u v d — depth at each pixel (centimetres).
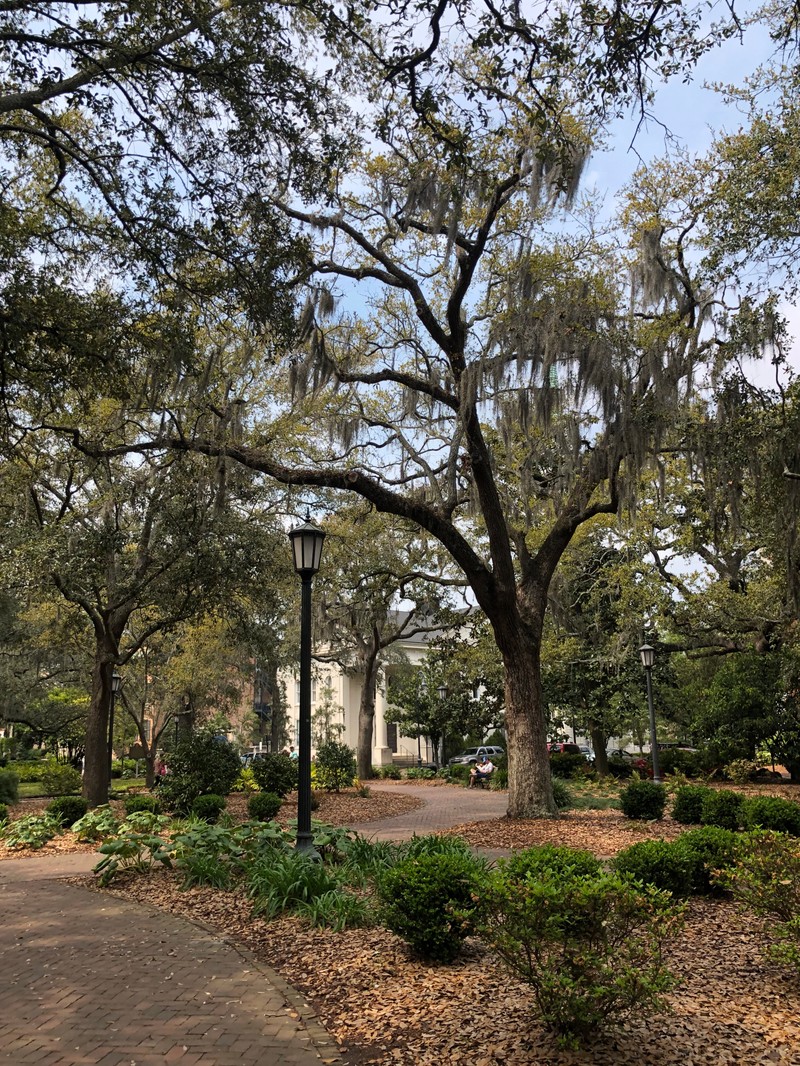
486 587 1470
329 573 2467
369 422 1532
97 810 1470
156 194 963
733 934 646
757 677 2434
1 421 1166
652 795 1431
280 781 2053
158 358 1116
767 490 1428
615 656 2389
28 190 1247
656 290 1313
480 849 1147
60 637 2227
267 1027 473
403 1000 503
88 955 641
